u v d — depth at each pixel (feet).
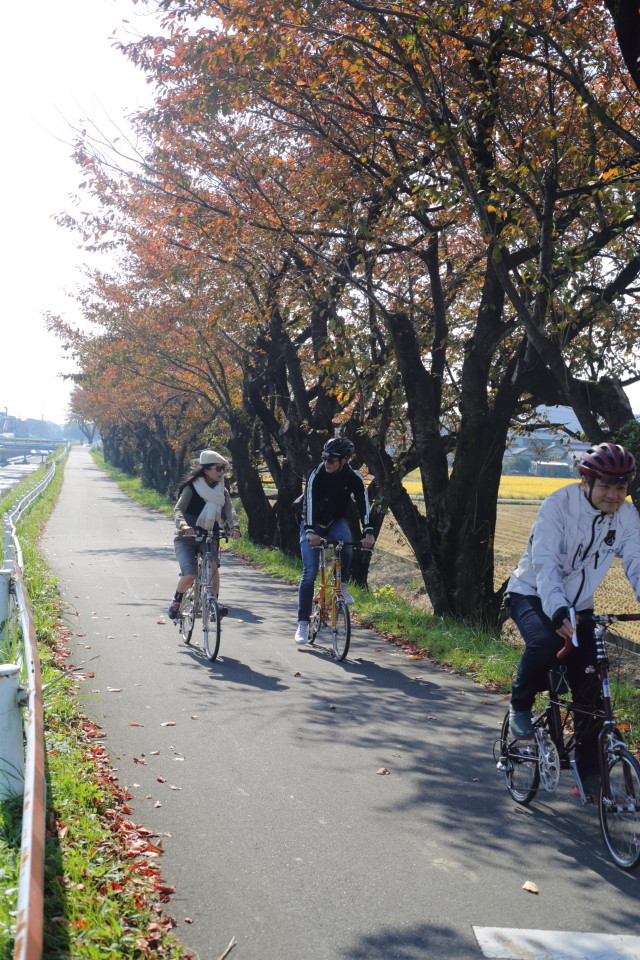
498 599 39.11
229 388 93.30
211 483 30.30
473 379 37.96
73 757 17.33
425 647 32.42
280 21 28.58
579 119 30.14
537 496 209.15
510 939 11.35
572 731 14.99
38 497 117.50
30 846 8.88
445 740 20.66
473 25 27.84
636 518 14.62
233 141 44.01
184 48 31.71
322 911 12.05
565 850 14.34
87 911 11.09
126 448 260.62
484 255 44.88
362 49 29.37
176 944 10.96
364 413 42.04
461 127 28.25
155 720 21.38
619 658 26.61
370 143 37.24
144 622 35.68
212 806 15.96
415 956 10.87
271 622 37.65
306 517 30.30
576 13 29.27
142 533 84.74
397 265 48.24
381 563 76.84
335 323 36.91
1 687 13.96
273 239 44.29
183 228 47.85
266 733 20.70
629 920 11.95
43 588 39.86
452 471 38.52
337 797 16.63
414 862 13.74
